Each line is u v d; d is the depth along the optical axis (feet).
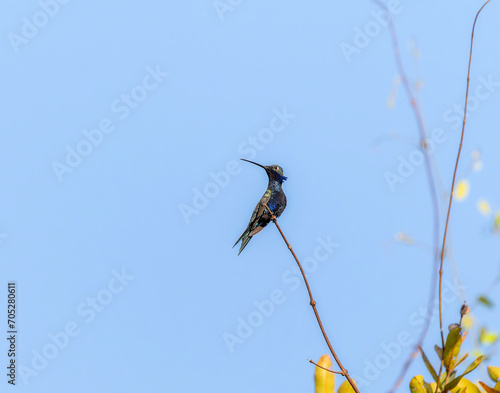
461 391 19.74
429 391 20.52
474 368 19.01
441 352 19.49
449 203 21.53
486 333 19.01
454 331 18.94
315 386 23.22
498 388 20.84
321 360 23.62
